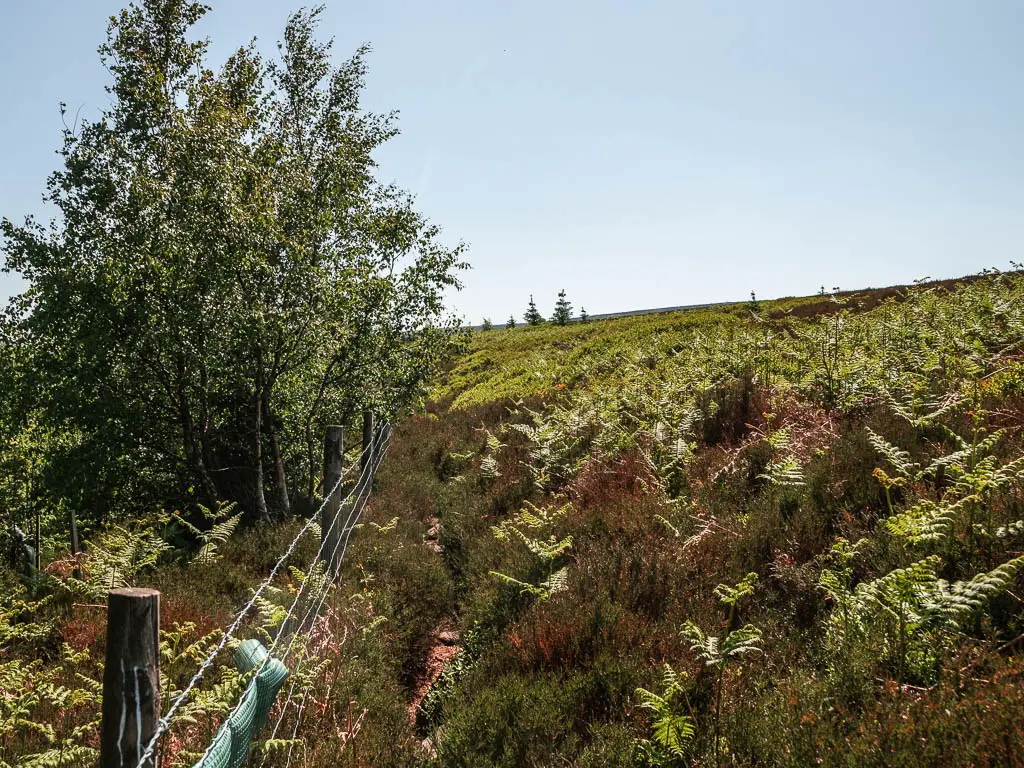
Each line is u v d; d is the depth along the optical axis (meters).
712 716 3.67
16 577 6.80
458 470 14.45
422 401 12.55
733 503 6.89
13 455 11.18
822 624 4.28
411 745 4.44
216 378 10.34
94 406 9.52
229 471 11.20
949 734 2.82
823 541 5.30
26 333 9.58
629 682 4.30
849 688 3.48
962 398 6.79
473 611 6.53
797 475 6.14
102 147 9.90
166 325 9.33
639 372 17.59
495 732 4.08
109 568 6.20
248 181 9.91
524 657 4.99
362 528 9.17
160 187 9.65
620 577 5.75
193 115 10.09
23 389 9.56
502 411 20.41
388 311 11.30
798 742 3.11
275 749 3.63
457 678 5.40
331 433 8.80
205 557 7.33
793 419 8.77
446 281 11.70
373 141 13.33
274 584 7.04
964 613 3.64
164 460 10.79
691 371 13.44
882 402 7.95
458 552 8.95
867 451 6.39
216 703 3.64
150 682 2.60
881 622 3.84
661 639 4.69
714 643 3.73
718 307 39.91
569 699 4.26
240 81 10.92
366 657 5.48
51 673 4.46
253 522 9.92
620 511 7.40
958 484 4.73
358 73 13.35
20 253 9.52
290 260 10.12
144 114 10.04
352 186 11.14
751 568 5.38
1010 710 2.79
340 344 10.86
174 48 10.52
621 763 3.52
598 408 13.29
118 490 10.29
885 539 4.84
